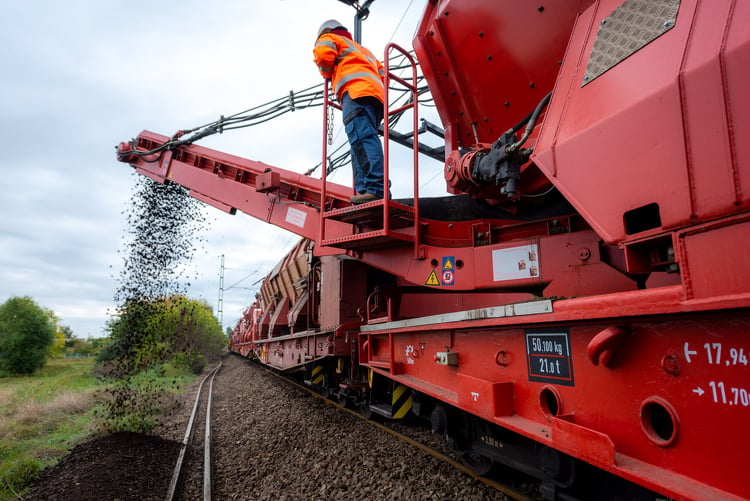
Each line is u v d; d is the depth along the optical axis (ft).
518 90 12.80
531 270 12.83
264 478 16.08
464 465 13.57
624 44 7.31
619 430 6.69
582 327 7.57
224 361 121.29
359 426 20.92
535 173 12.40
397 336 16.88
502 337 10.04
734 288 4.84
